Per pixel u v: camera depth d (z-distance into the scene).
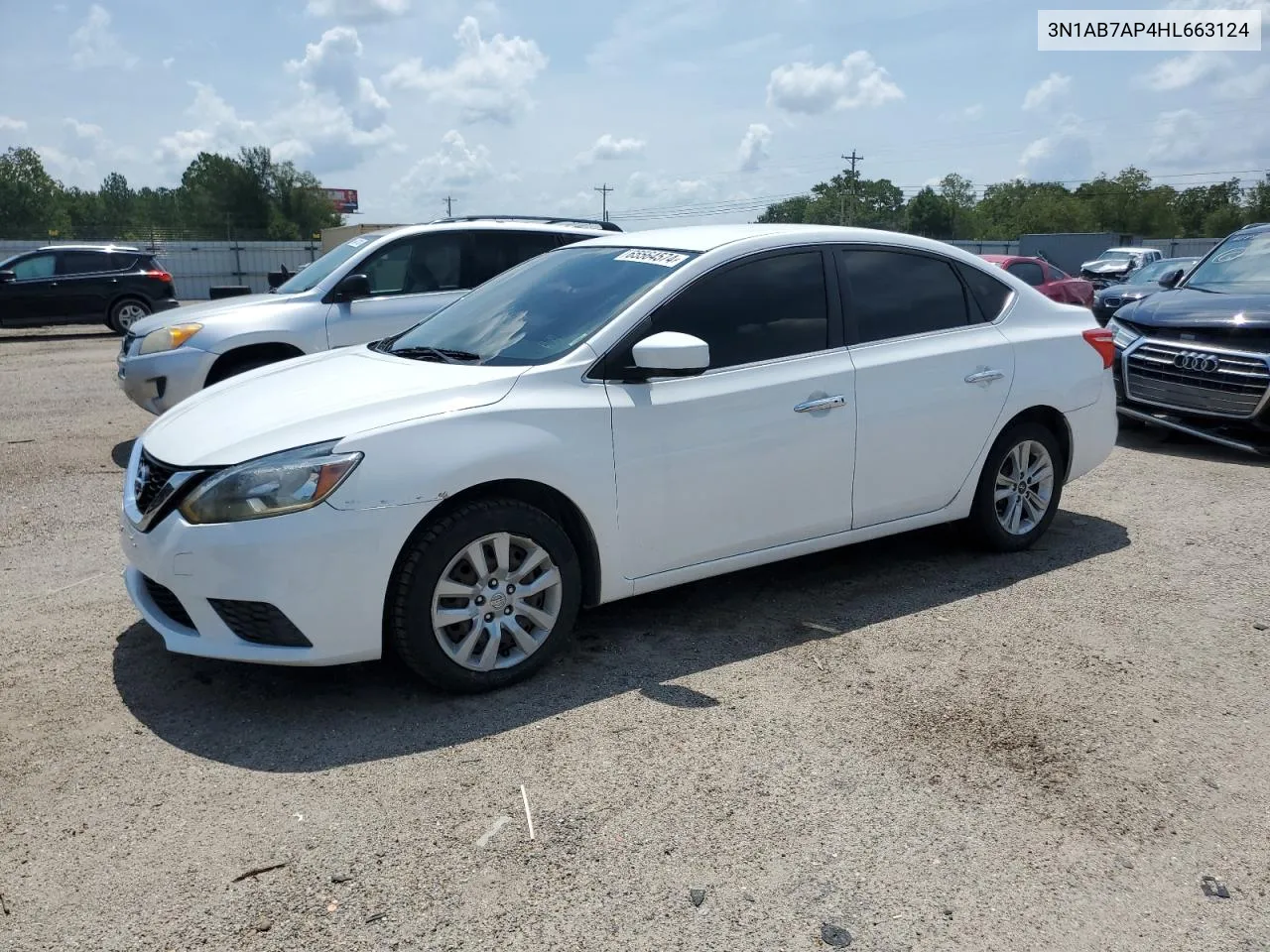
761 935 2.41
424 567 3.42
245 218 74.81
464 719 3.47
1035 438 5.12
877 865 2.68
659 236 4.59
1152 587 4.75
